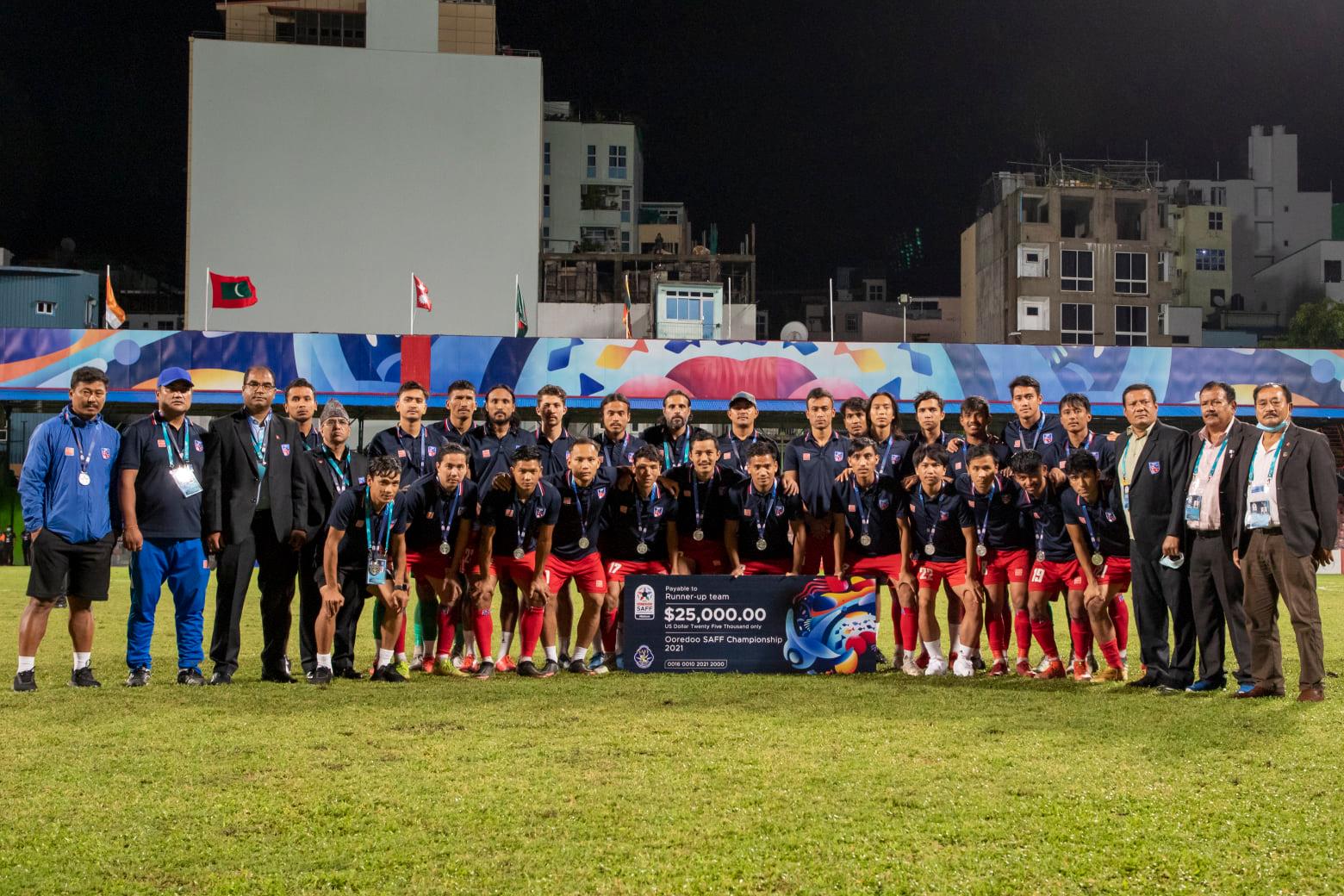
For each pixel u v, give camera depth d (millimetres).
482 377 32062
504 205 56906
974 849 4258
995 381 33219
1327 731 6375
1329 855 4184
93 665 9250
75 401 7895
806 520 9633
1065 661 10156
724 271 61375
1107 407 33000
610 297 60562
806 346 33281
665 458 9805
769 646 8945
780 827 4496
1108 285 58156
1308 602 7480
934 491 8914
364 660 9898
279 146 55625
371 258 55875
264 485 8398
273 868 4027
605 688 7969
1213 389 7855
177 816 4621
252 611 15477
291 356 31203
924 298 77375
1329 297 70500
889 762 5551
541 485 8594
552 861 4109
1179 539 8000
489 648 8703
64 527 7781
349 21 58969
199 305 54406
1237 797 4938
